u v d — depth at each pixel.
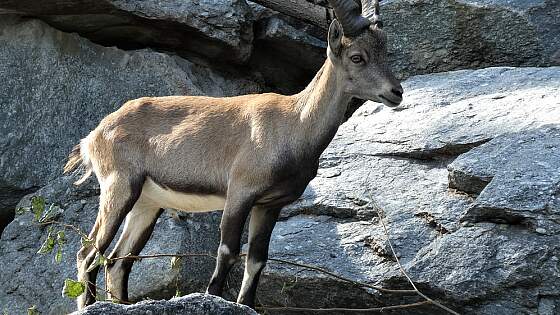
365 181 15.20
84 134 17.12
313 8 18.16
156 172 12.91
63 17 17.11
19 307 15.30
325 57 18.73
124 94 17.42
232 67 18.66
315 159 12.41
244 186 12.28
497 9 18.31
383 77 11.95
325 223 14.84
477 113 15.94
